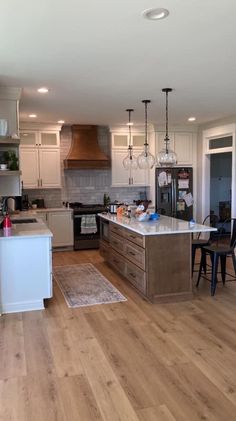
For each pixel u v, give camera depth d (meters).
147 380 2.58
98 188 7.88
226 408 2.26
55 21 2.57
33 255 3.95
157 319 3.70
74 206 7.48
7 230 4.11
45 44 3.00
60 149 7.51
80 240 7.27
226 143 7.02
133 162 6.00
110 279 5.15
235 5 2.38
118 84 4.28
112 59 3.40
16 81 4.09
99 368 2.75
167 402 2.33
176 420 2.15
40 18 2.52
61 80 4.07
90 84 4.26
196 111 6.07
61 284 4.92
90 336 3.31
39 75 3.87
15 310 3.95
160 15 2.50
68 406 2.30
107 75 3.91
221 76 4.01
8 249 3.87
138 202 6.15
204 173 7.66
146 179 7.86
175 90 4.61
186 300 4.26
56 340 3.23
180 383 2.54
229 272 5.47
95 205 7.66
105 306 4.09
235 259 5.14
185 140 7.77
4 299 3.90
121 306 4.08
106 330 3.44
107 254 5.94
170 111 6.04
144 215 5.01
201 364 2.79
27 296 3.98
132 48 3.12
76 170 7.72
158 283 4.19
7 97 4.41
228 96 4.98
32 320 3.70
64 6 2.35
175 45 3.07
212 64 3.59
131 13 2.47
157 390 2.46
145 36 2.87
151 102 5.31
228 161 8.78
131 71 3.78
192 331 3.40
